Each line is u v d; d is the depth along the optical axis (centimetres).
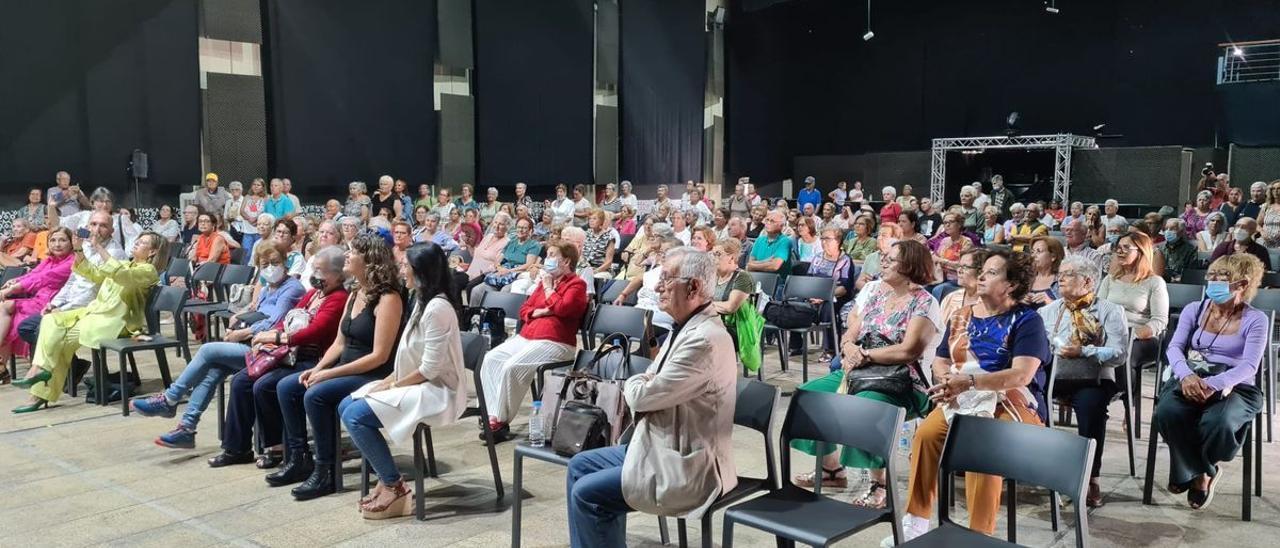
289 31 1352
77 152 1181
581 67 1744
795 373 677
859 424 290
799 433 303
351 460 466
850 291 733
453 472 448
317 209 1405
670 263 288
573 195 1756
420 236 1062
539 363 491
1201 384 374
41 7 1144
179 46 1250
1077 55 1773
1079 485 250
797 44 2111
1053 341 411
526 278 733
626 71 1828
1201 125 1636
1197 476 389
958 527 267
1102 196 1588
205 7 1276
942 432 325
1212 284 386
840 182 1917
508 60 1628
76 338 569
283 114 1357
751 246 938
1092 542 357
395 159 1486
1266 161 1517
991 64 1877
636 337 521
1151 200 1530
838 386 404
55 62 1158
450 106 1558
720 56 2069
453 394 389
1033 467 262
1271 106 1539
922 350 370
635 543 359
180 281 817
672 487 278
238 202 1205
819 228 1131
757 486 300
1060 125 1808
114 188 1213
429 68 1519
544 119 1694
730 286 571
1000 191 1552
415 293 404
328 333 441
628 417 324
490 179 1620
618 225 1273
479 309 612
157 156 1242
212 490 421
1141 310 504
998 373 327
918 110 1981
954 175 1762
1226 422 368
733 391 289
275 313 538
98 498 411
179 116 1257
